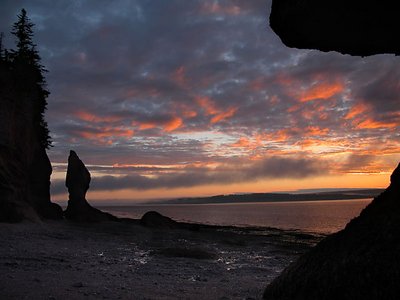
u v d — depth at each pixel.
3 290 7.93
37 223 32.88
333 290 6.17
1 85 36.25
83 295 8.05
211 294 9.65
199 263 17.78
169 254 20.20
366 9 6.45
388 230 6.01
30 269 11.58
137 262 16.78
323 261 6.84
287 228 64.31
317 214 149.00
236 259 20.70
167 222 45.62
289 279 7.38
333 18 6.81
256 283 12.27
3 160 34.16
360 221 6.85
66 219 45.78
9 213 31.67
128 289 9.44
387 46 7.51
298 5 6.71
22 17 46.88
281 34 7.71
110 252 20.38
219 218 116.38
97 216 47.00
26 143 39.88
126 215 131.12
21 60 42.91
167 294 9.21
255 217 124.62
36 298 7.40
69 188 48.12
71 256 16.67
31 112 42.16
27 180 40.28
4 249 16.69
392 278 5.38
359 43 7.55
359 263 5.99
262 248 27.72
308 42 7.70
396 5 6.23
